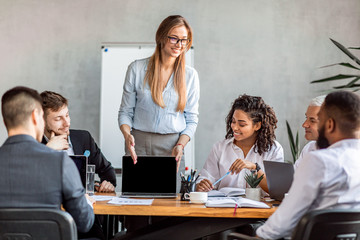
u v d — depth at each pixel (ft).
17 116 5.92
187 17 17.24
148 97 10.53
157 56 10.44
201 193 7.61
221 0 17.29
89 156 10.05
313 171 5.50
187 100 10.84
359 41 17.34
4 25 17.30
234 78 17.24
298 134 17.04
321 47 17.34
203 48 17.20
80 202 6.06
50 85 17.25
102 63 16.42
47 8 17.33
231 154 9.95
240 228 8.32
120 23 17.21
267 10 17.30
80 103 17.22
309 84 17.29
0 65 17.25
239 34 17.25
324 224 5.26
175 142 10.70
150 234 7.73
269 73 17.24
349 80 17.26
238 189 8.91
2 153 5.87
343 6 17.39
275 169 8.08
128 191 8.79
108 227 8.91
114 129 16.26
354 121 5.68
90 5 17.26
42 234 5.63
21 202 5.79
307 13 17.35
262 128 9.67
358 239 5.49
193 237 7.52
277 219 5.71
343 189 5.60
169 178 8.80
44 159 5.86
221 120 17.16
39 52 17.30
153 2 17.22
